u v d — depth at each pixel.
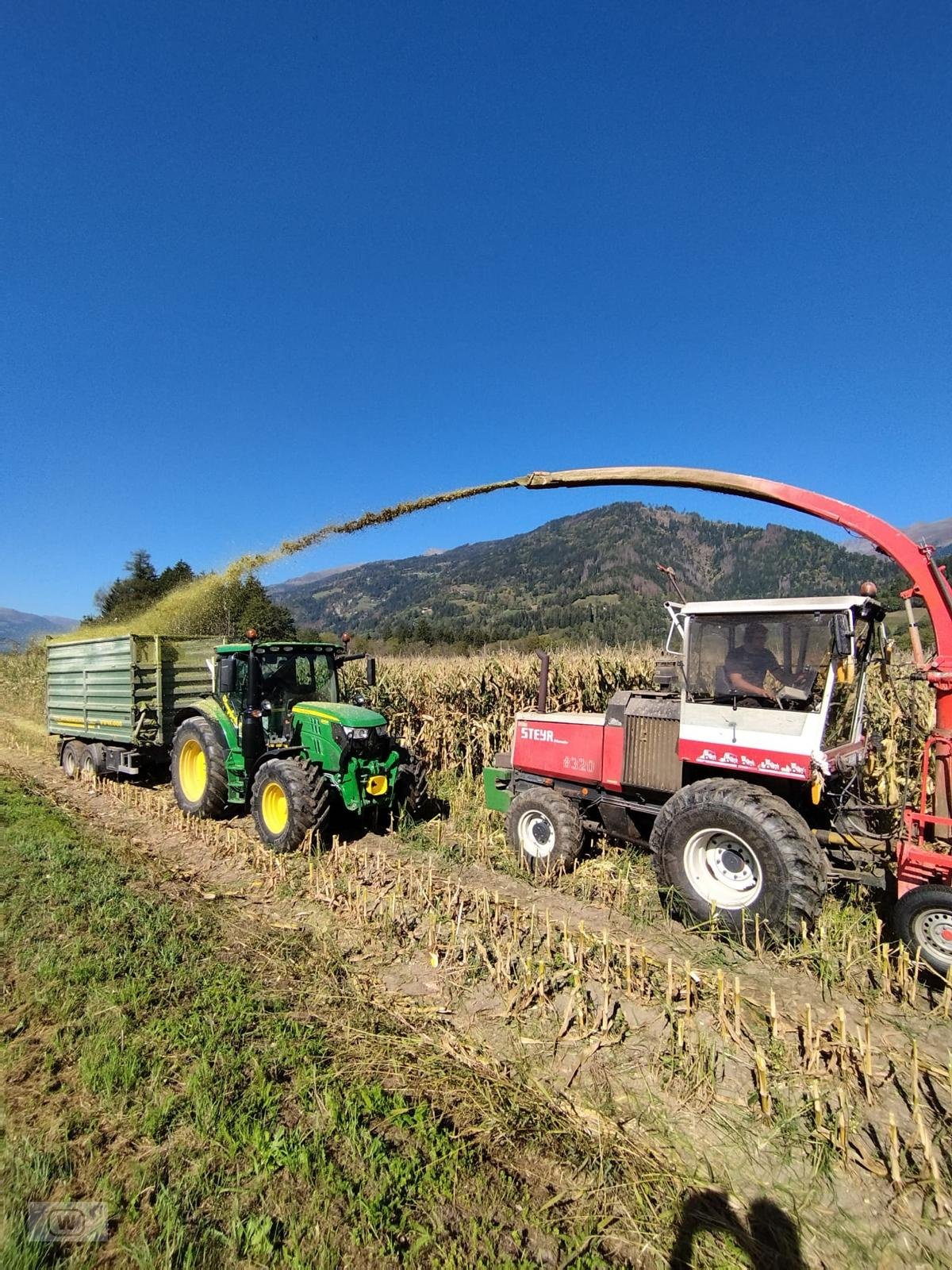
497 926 4.39
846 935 4.17
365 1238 2.12
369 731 6.66
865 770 6.46
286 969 3.87
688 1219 2.30
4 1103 2.66
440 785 9.25
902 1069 3.11
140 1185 2.28
